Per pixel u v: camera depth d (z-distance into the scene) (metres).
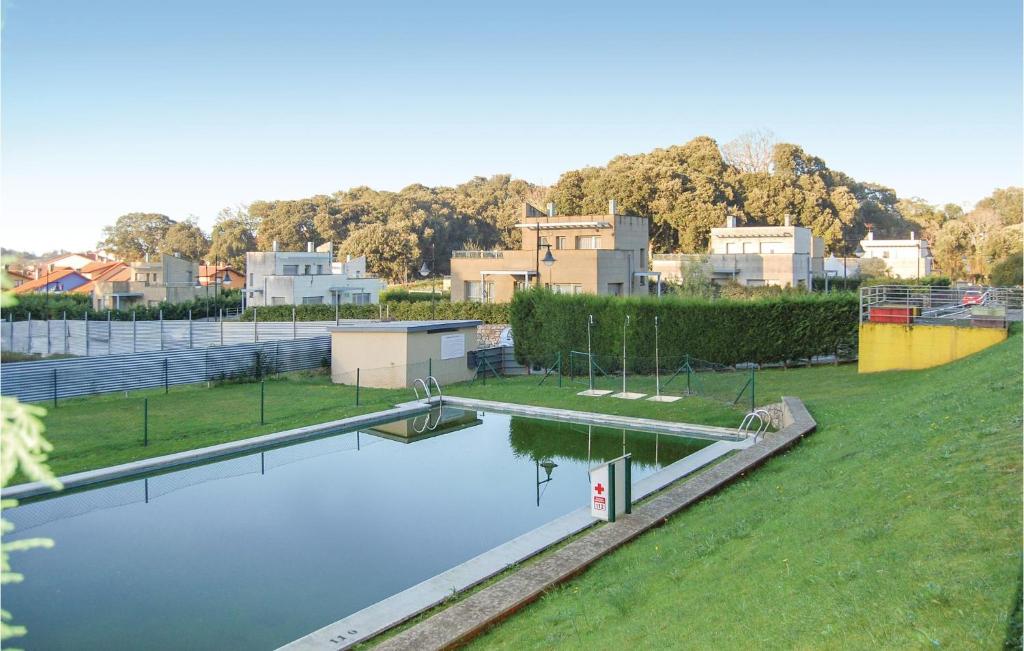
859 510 9.45
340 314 52.66
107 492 17.66
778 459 15.91
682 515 13.04
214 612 11.34
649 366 32.19
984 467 9.02
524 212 53.03
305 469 19.97
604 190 80.56
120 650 10.13
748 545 9.88
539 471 19.66
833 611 6.80
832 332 32.31
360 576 12.74
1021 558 6.33
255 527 15.35
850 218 87.94
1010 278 51.38
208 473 19.34
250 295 63.78
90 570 13.08
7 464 2.31
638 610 8.91
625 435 22.94
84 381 26.98
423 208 102.12
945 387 17.70
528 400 26.91
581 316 32.78
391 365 30.61
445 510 16.42
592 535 12.07
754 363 32.41
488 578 11.56
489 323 45.25
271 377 32.25
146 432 20.36
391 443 22.88
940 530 7.64
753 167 96.25
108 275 72.62
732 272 56.94
